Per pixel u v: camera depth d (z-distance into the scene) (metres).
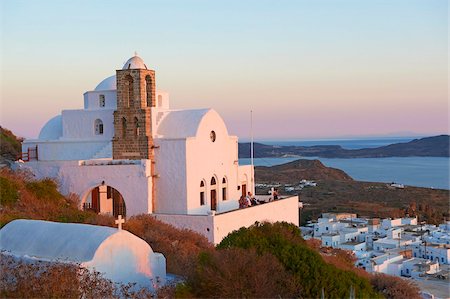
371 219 105.88
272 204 54.22
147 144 48.78
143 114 49.19
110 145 50.41
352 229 90.88
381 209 136.00
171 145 48.19
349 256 54.47
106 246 25.66
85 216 41.09
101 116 51.94
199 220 44.78
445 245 77.38
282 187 181.75
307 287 23.80
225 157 53.97
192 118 50.47
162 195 48.53
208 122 51.09
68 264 23.97
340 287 23.97
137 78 49.59
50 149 52.91
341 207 139.62
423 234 89.25
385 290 40.62
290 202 58.34
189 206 47.94
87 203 50.31
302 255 25.47
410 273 63.12
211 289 23.70
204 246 40.75
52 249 26.64
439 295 50.56
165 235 39.94
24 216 37.69
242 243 27.19
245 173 59.47
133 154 49.41
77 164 49.09
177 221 45.53
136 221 42.06
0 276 23.00
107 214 46.19
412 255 75.25
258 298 22.84
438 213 131.62
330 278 24.25
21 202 41.94
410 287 41.94
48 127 56.97
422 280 58.88
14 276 23.12
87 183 48.84
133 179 48.00
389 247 77.88
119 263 26.16
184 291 24.12
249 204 52.94
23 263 24.84
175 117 51.06
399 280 42.75
